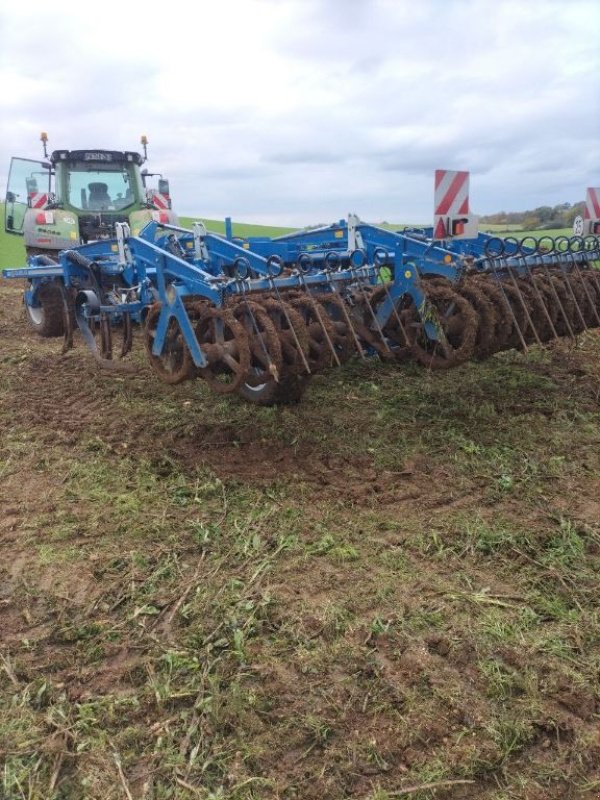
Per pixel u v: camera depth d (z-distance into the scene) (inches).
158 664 104.3
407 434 189.0
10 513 150.3
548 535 136.1
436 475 164.2
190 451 181.8
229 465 172.7
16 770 87.3
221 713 94.3
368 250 214.2
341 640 108.2
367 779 85.4
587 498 151.3
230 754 89.0
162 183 413.1
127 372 261.9
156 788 84.7
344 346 184.5
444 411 204.4
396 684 99.2
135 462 175.9
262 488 159.9
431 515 146.0
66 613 116.6
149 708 96.7
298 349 165.3
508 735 90.4
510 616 113.0
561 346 276.7
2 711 96.3
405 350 203.0
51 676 102.9
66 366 276.1
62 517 147.4
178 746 90.6
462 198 182.9
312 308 173.9
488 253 196.1
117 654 107.3
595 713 93.6
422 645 106.8
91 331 254.2
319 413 205.9
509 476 161.9
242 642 107.7
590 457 171.5
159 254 182.1
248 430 193.6
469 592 119.7
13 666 104.5
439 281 191.2
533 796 82.7
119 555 132.3
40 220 353.7
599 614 113.2
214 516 147.5
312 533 139.8
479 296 183.3
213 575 125.6
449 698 96.3
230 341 165.3
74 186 378.9
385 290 191.6
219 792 83.7
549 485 157.5
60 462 175.8
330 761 87.7
